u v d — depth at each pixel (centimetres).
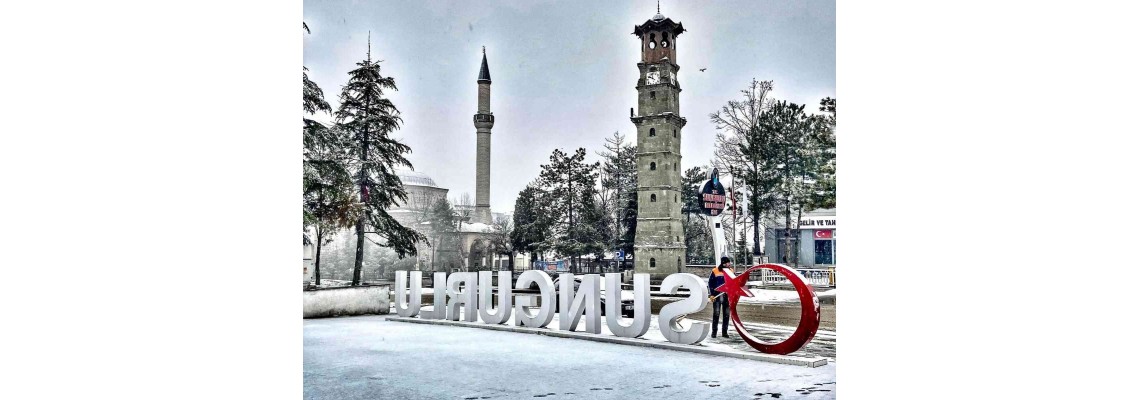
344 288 1747
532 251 2562
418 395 782
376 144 2339
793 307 1694
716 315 1179
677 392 784
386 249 2409
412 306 1609
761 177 2203
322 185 2155
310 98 2238
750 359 998
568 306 1307
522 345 1156
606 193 2470
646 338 1185
